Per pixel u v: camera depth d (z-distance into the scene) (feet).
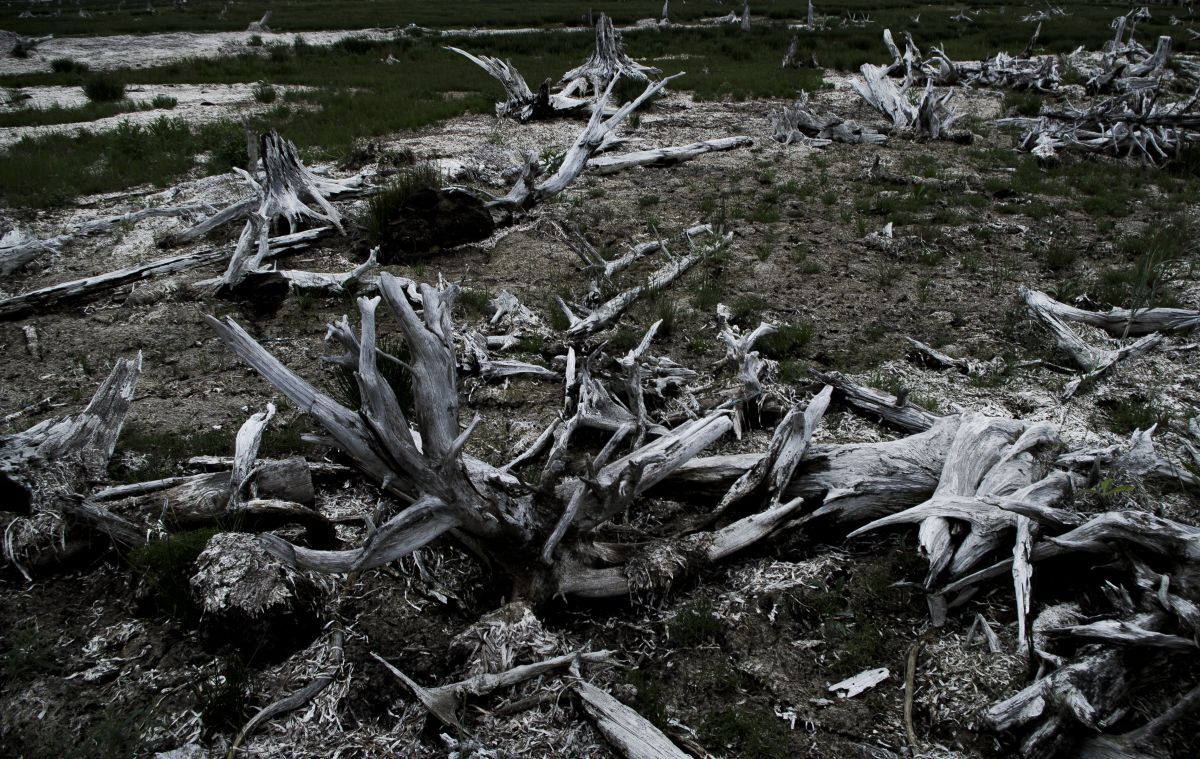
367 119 55.42
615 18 135.23
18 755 11.65
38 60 94.43
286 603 12.94
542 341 23.93
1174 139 46.09
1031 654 12.30
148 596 14.02
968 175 41.68
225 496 15.89
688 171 43.21
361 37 117.08
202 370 23.00
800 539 15.66
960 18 121.90
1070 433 19.24
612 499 13.94
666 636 13.64
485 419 20.18
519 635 12.68
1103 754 11.05
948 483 15.60
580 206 36.86
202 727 11.93
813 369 22.11
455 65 82.84
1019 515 14.05
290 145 34.12
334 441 13.26
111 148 47.29
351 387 19.11
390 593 14.48
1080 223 34.71
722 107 60.03
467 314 26.07
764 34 103.50
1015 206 36.37
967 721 11.98
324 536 15.74
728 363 21.80
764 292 27.58
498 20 133.49
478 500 13.11
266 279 26.76
